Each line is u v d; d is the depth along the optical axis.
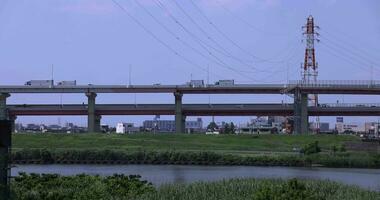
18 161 128.88
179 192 28.30
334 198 26.09
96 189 31.02
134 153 137.38
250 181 31.05
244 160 133.88
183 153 136.88
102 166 126.44
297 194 22.94
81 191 30.78
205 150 148.50
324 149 155.38
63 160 134.12
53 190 30.58
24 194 28.59
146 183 33.97
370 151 148.38
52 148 145.12
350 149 156.12
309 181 31.25
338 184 30.94
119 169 114.50
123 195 30.30
